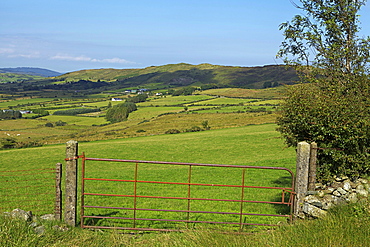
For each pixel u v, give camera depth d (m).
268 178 22.48
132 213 12.62
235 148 50.41
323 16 12.41
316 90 10.62
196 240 7.47
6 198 16.81
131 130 101.50
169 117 128.50
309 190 8.71
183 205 14.32
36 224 8.05
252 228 9.38
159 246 7.54
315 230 7.40
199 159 43.72
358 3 12.07
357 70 10.74
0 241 6.83
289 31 12.90
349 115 9.45
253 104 144.88
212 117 115.94
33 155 52.00
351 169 9.52
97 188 20.02
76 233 7.96
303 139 10.74
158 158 46.28
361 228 7.18
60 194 8.76
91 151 54.34
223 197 16.33
